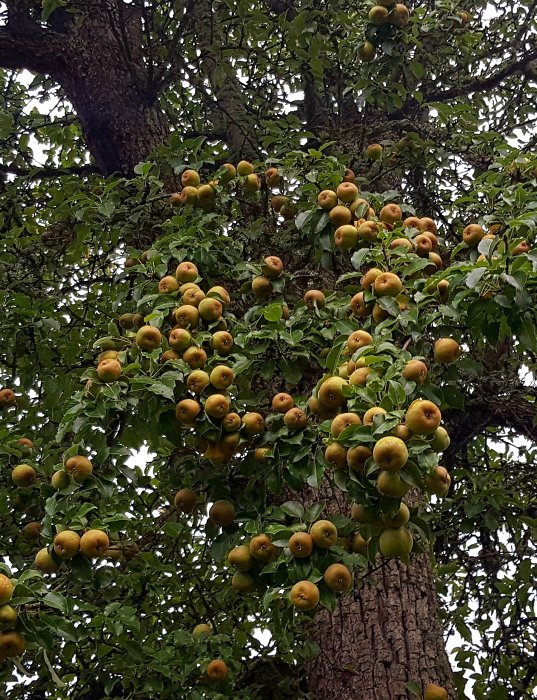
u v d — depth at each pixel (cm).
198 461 396
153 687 391
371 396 300
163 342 385
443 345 350
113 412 357
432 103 564
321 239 420
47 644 300
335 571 319
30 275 545
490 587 595
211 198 486
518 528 539
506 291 320
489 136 571
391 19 539
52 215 604
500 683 534
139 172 497
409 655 397
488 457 630
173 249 436
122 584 429
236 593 489
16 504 430
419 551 351
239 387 399
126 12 677
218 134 657
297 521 352
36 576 306
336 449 306
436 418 290
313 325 405
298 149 540
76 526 340
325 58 632
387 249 375
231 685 408
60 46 642
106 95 631
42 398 534
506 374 536
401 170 591
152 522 481
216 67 627
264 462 366
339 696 396
